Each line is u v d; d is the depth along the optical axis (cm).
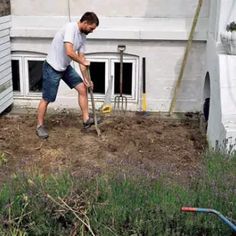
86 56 757
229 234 328
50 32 747
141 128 688
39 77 782
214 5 683
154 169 400
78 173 389
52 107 781
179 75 750
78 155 589
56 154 591
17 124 698
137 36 735
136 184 364
